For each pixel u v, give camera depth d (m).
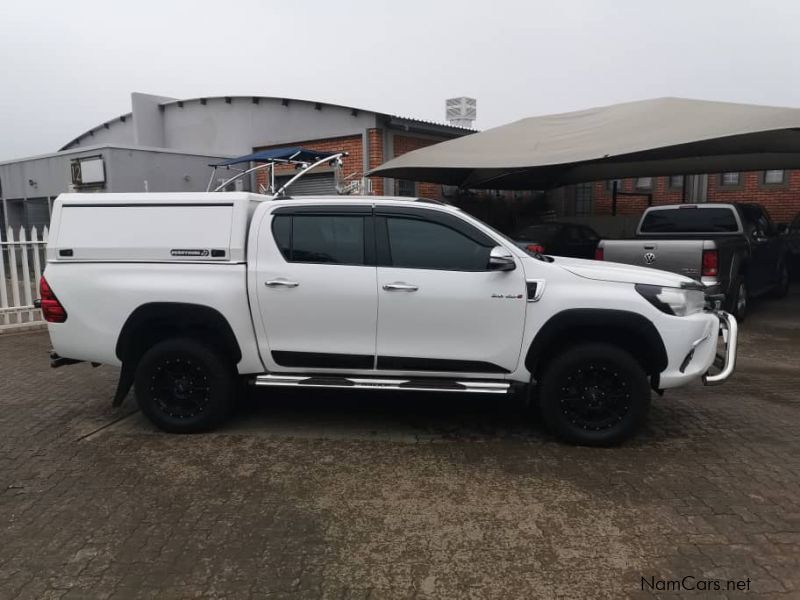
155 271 4.92
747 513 3.74
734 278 9.06
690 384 6.51
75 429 5.27
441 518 3.72
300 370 4.95
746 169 13.03
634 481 4.18
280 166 16.09
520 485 4.14
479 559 3.30
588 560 3.28
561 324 4.62
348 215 4.80
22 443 4.96
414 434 5.10
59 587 3.09
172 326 5.13
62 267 5.04
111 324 4.97
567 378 4.70
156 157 14.84
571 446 4.79
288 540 3.50
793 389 6.32
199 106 17.23
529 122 11.22
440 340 4.73
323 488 4.12
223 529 3.62
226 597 3.01
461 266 4.71
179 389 5.09
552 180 15.27
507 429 5.19
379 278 4.71
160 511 3.84
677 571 3.17
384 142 14.68
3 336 9.05
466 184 14.98
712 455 4.61
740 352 7.94
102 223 4.99
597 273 4.68
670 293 4.61
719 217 10.14
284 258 4.82
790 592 3.00
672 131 8.45
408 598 3.00
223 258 4.85
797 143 9.98
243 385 5.98
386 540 3.49
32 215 17.33
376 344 4.79
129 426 5.34
